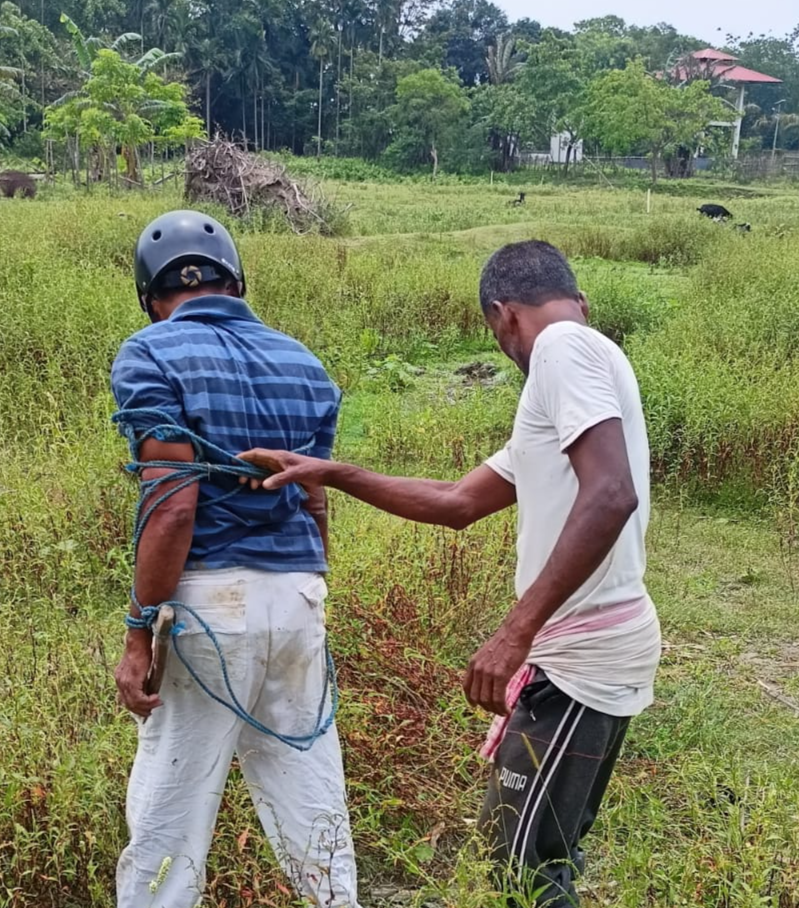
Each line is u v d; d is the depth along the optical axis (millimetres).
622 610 2295
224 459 2156
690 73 65688
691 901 2625
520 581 2359
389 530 4656
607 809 3143
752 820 2844
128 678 2174
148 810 2250
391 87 68125
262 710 2312
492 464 2574
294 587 2246
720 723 3801
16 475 5441
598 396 2104
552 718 2320
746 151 63312
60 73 53781
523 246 2389
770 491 6273
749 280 11656
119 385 2145
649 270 15984
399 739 3217
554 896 2434
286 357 2330
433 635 3951
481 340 10547
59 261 9688
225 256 2371
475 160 60781
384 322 10383
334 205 19203
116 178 31141
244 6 72000
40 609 4230
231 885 2664
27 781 2691
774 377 7281
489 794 2457
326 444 2434
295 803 2361
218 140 18375
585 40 75688
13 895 2551
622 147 50375
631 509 2045
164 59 37250
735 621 4781
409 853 2920
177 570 2115
